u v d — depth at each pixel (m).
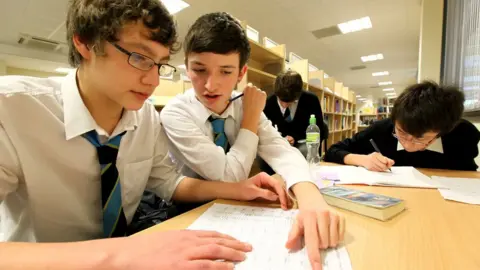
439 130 0.92
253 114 0.86
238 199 0.66
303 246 0.42
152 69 0.55
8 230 0.66
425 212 0.58
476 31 1.79
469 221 0.52
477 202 0.63
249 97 0.88
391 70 8.36
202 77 0.80
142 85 0.55
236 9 3.96
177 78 4.43
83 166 0.63
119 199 0.62
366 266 0.36
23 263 0.32
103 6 0.51
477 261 0.37
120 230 0.61
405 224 0.51
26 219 0.63
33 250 0.34
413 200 0.66
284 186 0.71
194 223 0.51
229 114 0.92
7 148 0.53
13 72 6.40
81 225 0.66
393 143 1.29
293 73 2.23
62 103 0.61
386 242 0.44
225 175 0.77
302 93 2.46
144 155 0.75
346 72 8.70
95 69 0.54
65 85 0.62
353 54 6.52
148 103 0.82
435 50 2.57
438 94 0.92
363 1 3.75
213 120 0.90
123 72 0.53
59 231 0.64
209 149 0.77
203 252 0.36
